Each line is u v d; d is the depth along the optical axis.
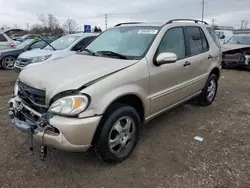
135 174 2.76
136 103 3.18
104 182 2.62
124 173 2.78
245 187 2.55
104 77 2.69
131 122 3.01
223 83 7.79
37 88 2.66
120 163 2.97
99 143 2.69
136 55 3.26
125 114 2.86
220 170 2.84
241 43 10.72
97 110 2.52
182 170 2.84
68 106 2.41
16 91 3.23
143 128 4.00
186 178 2.70
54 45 7.94
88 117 2.46
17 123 2.73
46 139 2.47
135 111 3.02
